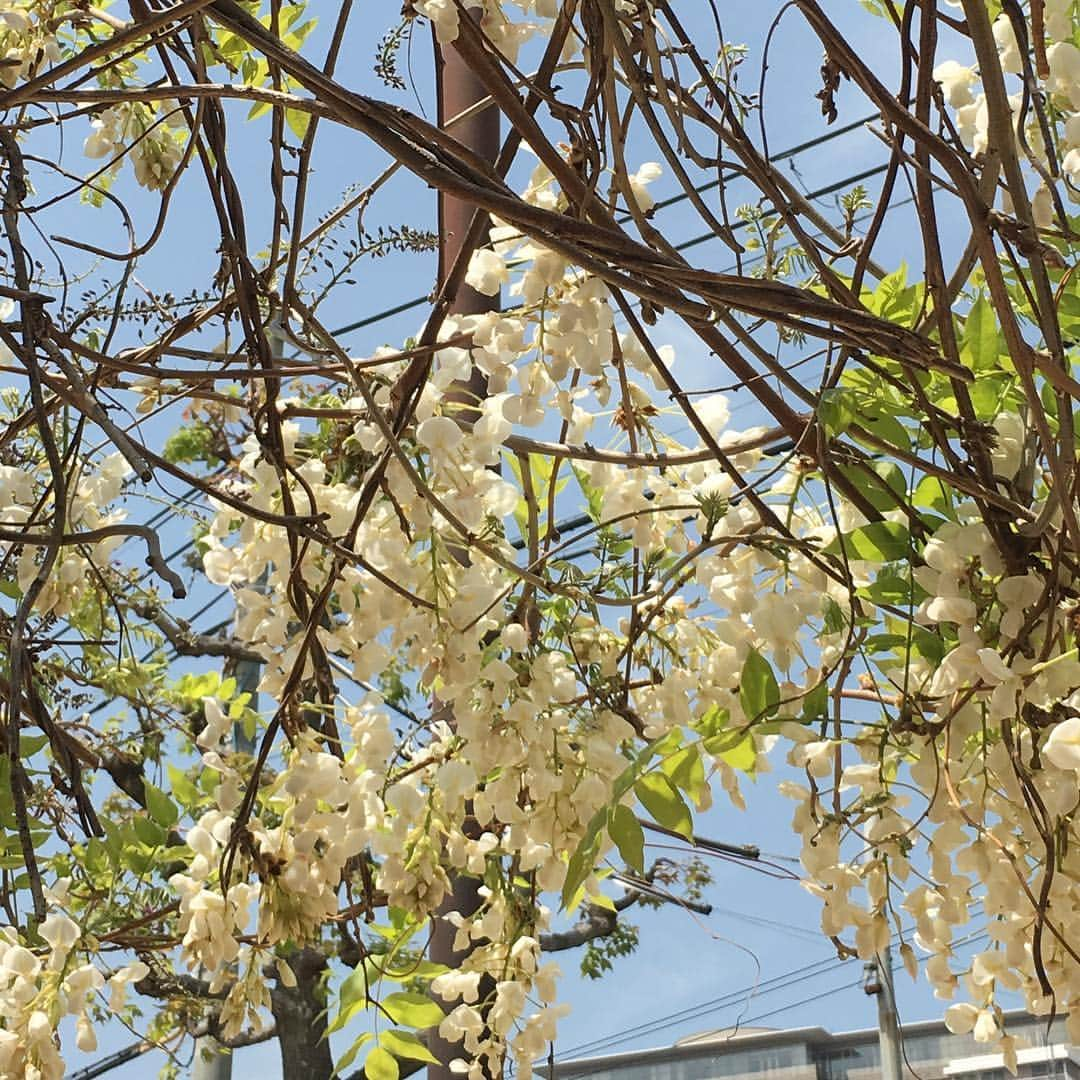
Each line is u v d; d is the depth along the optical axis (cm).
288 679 147
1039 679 128
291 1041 475
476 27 131
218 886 148
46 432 119
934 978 139
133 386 153
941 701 133
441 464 145
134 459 116
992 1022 138
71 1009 146
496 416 148
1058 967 133
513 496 160
